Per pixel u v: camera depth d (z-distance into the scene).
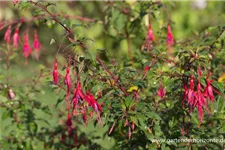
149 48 4.55
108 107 3.55
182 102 3.54
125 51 7.75
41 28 10.26
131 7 5.76
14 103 4.62
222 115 4.06
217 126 4.21
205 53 3.70
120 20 5.18
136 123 3.40
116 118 3.70
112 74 3.67
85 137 4.91
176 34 8.98
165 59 4.05
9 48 4.76
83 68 3.54
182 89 3.75
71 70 3.79
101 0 8.91
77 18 5.43
